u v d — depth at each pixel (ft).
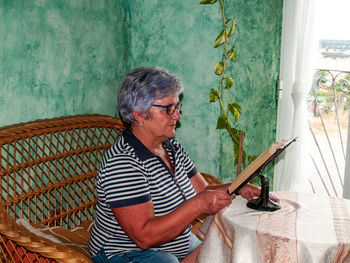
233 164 9.68
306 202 5.82
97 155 9.09
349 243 4.59
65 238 6.66
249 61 9.26
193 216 5.10
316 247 4.57
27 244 4.65
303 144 9.74
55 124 7.80
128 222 5.11
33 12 7.45
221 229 5.27
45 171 8.09
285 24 9.57
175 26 9.11
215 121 9.18
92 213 8.51
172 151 6.02
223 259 5.25
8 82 7.20
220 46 8.75
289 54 9.62
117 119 8.91
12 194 7.52
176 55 9.25
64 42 8.14
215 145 9.29
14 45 7.20
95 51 8.89
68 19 8.14
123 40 9.62
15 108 7.38
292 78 9.71
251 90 9.47
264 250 4.82
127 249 5.51
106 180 5.22
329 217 5.28
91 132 9.00
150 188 5.40
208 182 7.34
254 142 9.83
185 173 6.15
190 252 5.97
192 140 9.48
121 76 9.74
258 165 4.88
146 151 5.45
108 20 9.10
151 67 5.53
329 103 12.86
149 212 5.18
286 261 4.67
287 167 9.87
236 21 8.78
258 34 9.28
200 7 8.77
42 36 7.68
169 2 9.05
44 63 7.80
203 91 9.14
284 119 9.99
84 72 8.71
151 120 5.44
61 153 8.00
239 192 5.93
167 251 5.69
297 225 5.00
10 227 4.88
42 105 7.89
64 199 8.09
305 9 9.04
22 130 7.21
